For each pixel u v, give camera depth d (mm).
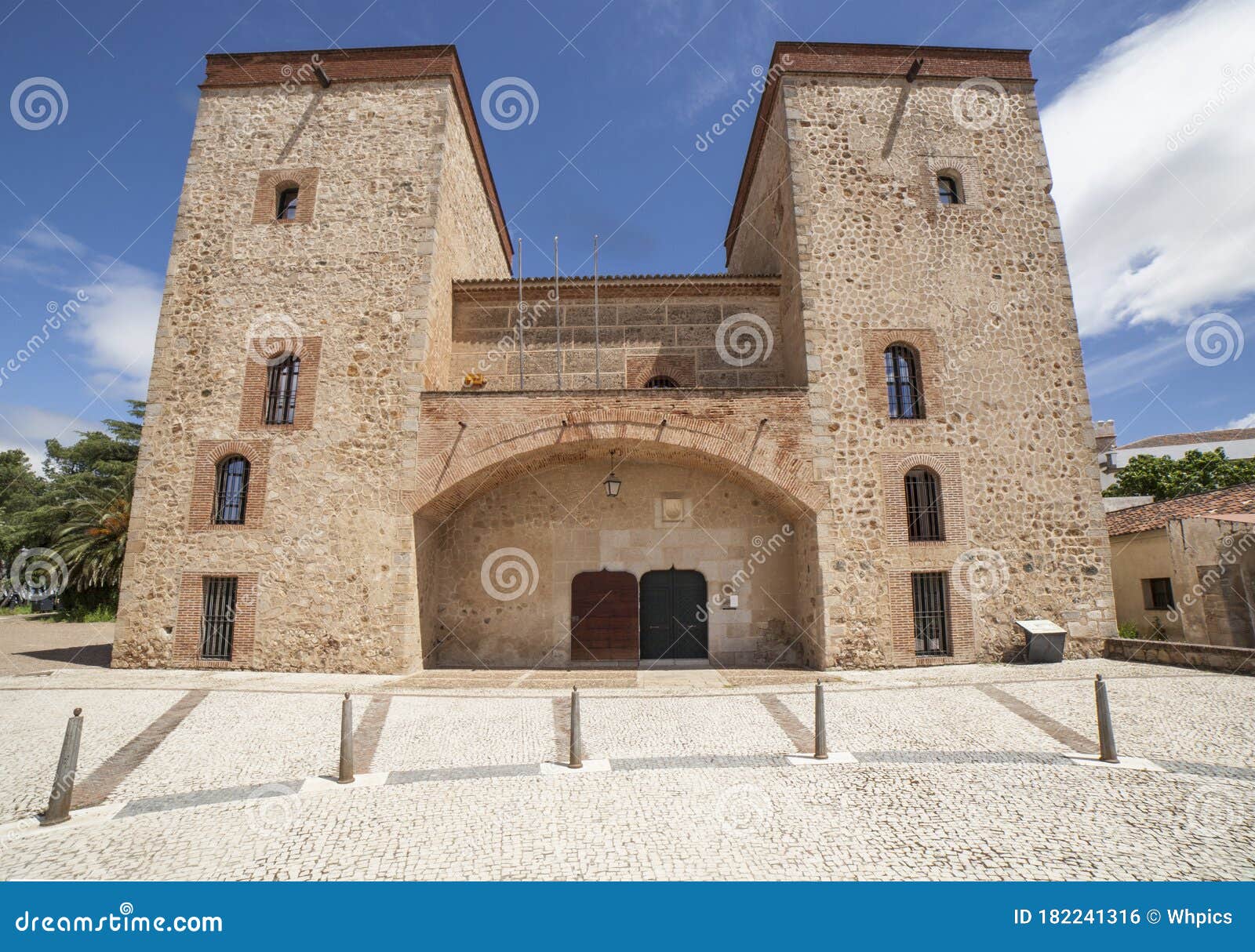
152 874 5031
